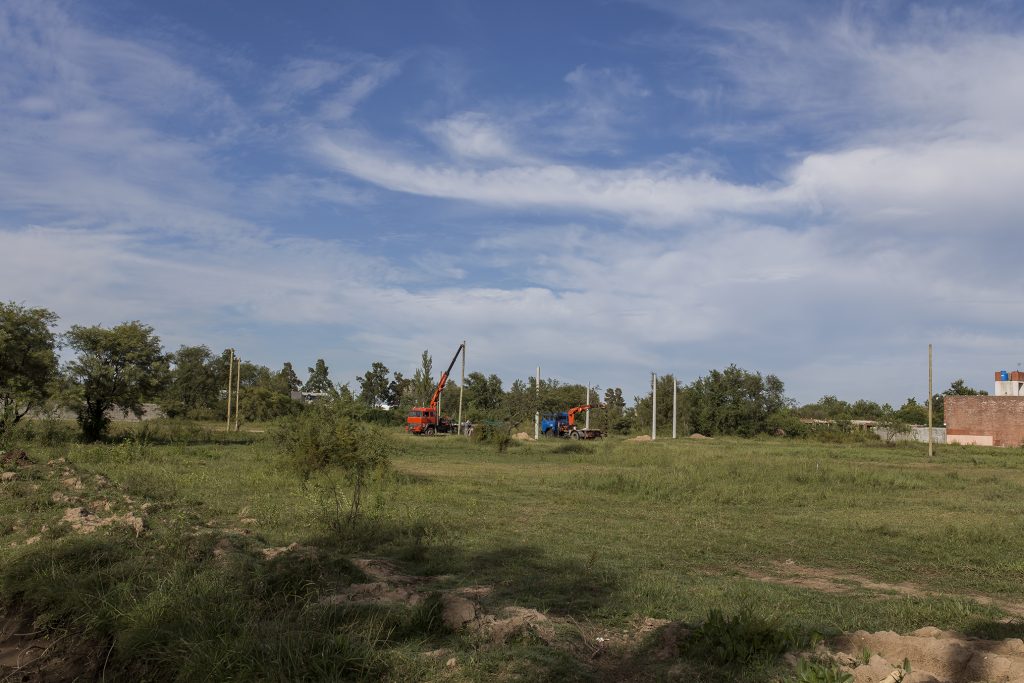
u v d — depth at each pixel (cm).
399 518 1609
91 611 849
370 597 909
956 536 1593
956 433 7500
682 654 714
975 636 830
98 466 2477
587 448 4862
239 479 2242
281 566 988
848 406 13025
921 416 10956
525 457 4122
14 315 3819
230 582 920
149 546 1110
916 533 1619
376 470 1520
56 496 1518
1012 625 873
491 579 1082
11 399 3744
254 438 5134
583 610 903
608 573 1130
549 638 750
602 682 662
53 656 811
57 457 2600
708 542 1478
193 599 843
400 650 725
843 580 1180
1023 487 2769
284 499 1841
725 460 3591
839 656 674
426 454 4234
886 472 3198
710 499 2233
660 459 3669
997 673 630
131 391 4216
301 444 1460
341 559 1045
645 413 9388
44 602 895
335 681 652
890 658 689
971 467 4012
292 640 709
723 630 722
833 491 2548
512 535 1487
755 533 1617
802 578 1195
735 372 8756
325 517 1486
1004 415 7269
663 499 2233
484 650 719
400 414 9056
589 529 1594
